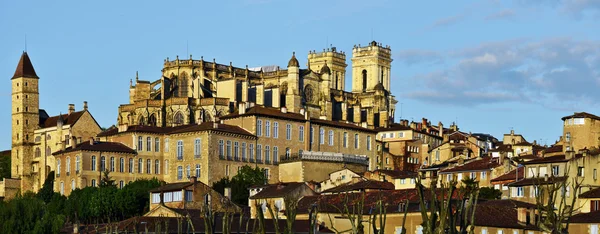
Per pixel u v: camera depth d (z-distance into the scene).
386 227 175.00
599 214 181.38
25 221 195.62
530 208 176.75
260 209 125.31
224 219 133.50
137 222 173.88
